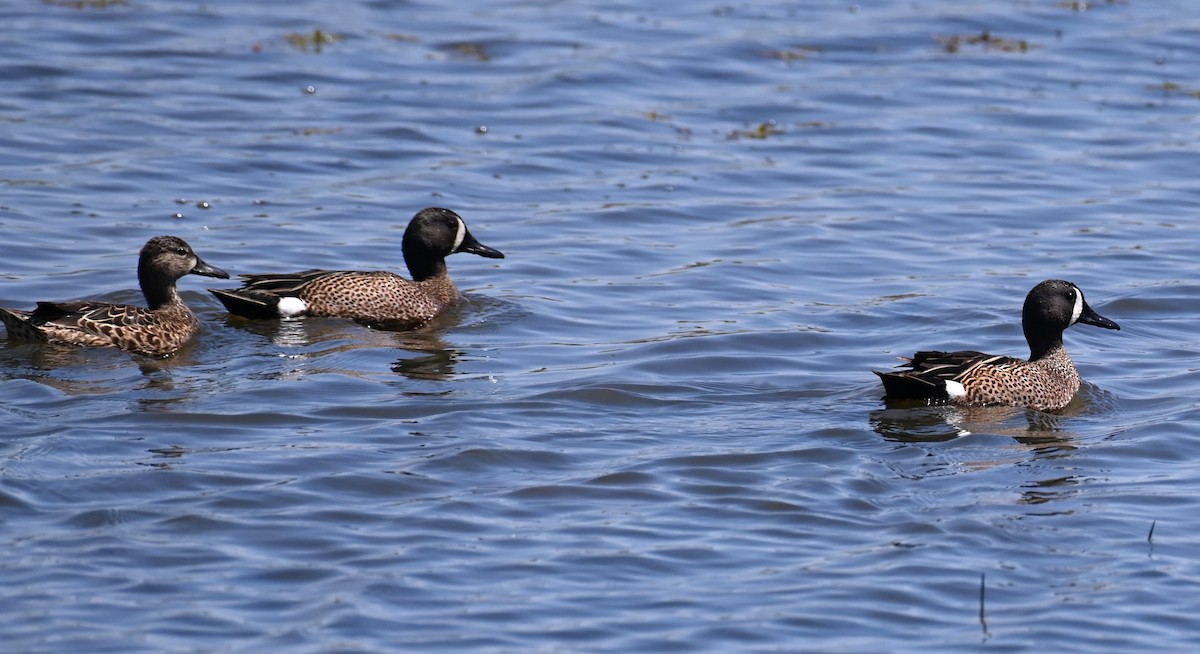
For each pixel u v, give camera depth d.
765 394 15.94
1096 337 18.53
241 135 25.73
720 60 30.95
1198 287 20.22
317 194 23.41
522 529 12.21
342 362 16.64
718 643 10.42
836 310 19.16
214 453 13.57
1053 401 15.73
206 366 16.33
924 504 12.89
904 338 18.17
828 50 31.95
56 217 21.66
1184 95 29.70
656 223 22.84
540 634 10.46
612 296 19.70
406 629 10.46
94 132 25.33
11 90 27.11
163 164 24.11
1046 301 16.12
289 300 18.30
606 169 25.14
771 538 12.14
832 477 13.41
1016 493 13.17
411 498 12.75
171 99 27.23
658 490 13.06
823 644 10.44
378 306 18.45
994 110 28.64
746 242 22.05
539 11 34.19
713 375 16.59
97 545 11.58
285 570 11.30
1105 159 26.19
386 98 28.05
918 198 24.14
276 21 32.47
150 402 14.90
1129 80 30.59
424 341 17.78
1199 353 17.81
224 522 12.09
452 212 19.55
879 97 29.19
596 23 33.28
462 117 27.28
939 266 21.17
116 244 20.81
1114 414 15.58
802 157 26.00
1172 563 11.79
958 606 11.05
